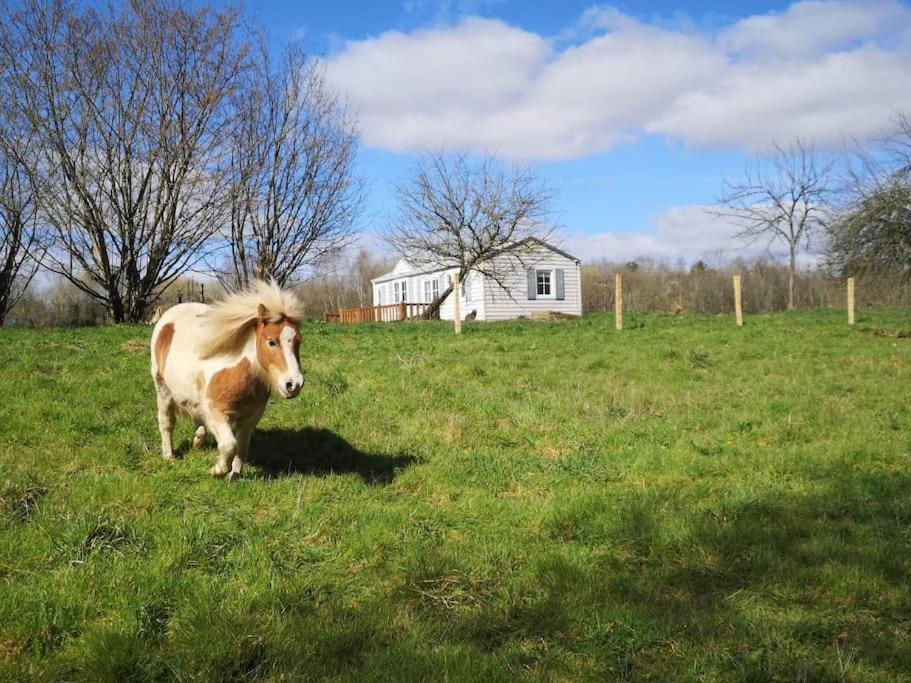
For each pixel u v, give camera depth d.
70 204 26.05
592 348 16.80
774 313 31.45
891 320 25.33
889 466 8.58
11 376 11.38
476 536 6.31
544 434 9.98
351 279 91.19
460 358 14.79
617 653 4.44
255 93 29.28
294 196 31.47
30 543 5.61
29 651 4.34
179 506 6.79
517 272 42.91
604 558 5.87
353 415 10.48
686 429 10.25
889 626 4.80
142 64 26.17
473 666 4.18
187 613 4.72
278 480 7.57
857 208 30.67
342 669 4.23
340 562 5.74
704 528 6.26
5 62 25.16
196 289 45.75
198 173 27.45
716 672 4.20
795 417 10.68
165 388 8.23
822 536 6.18
